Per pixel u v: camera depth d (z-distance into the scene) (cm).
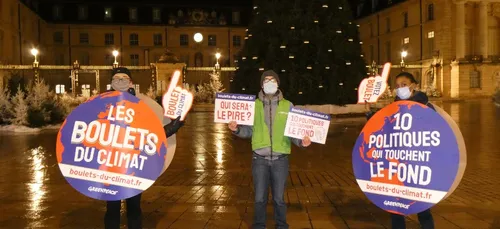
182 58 8069
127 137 543
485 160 1256
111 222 561
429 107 561
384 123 562
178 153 1495
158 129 545
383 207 559
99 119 543
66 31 7700
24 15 6425
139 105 547
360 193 871
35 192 888
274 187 599
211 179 1031
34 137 2073
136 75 7731
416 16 6712
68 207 770
